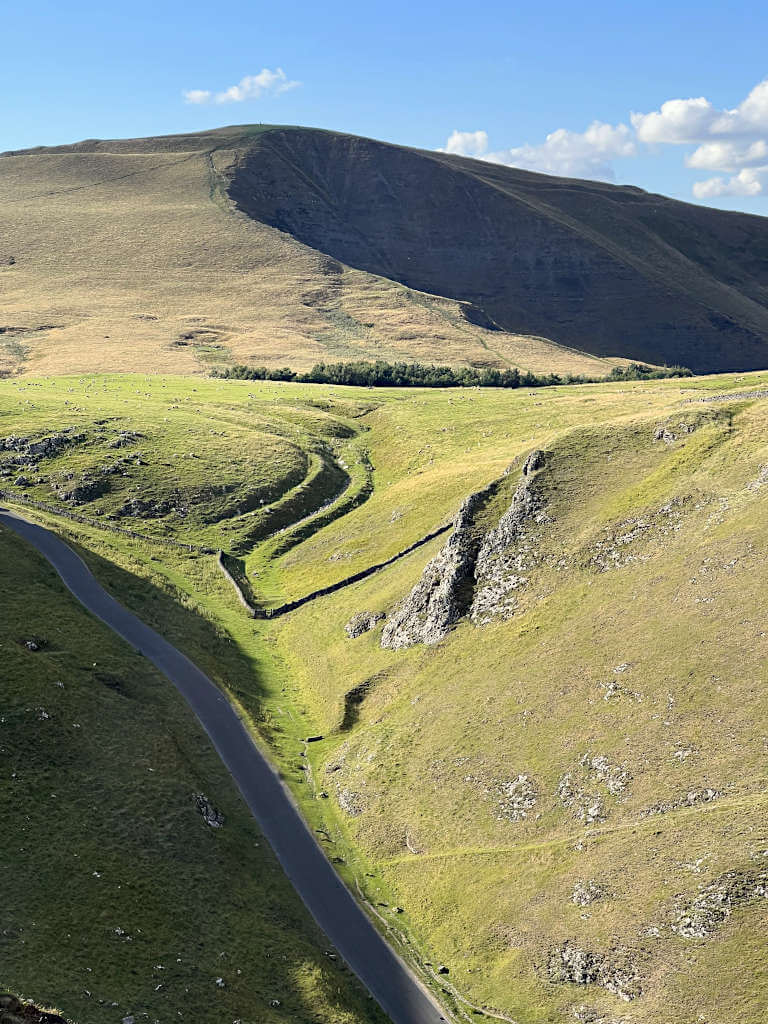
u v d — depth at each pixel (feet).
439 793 229.66
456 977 185.68
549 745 223.92
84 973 164.14
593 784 208.54
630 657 232.94
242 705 284.00
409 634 297.53
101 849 198.80
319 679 306.96
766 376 572.10
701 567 247.29
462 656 273.33
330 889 211.61
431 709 258.98
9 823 197.47
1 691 235.40
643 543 271.08
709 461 289.94
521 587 282.36
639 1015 161.89
